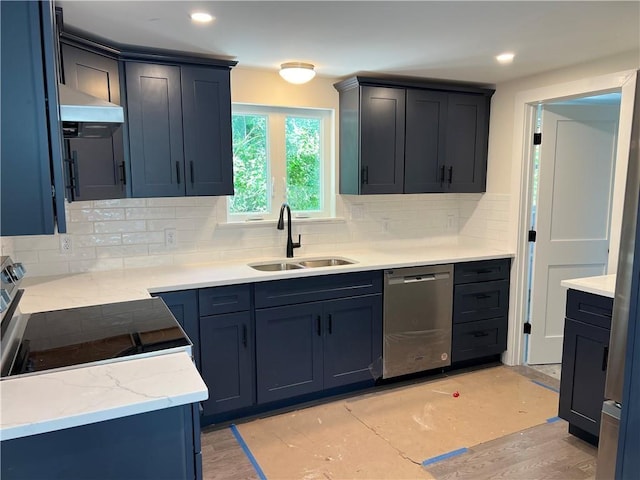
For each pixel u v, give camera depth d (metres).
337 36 2.36
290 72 2.89
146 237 2.95
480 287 3.47
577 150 3.49
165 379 1.23
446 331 3.38
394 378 3.29
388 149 3.34
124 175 2.55
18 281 1.67
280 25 2.18
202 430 2.66
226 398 2.69
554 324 3.64
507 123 3.54
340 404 2.97
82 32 2.26
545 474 2.23
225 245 3.20
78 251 2.76
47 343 1.52
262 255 3.33
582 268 3.64
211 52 2.64
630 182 1.67
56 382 1.21
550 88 3.17
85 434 1.09
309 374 2.92
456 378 3.37
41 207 1.19
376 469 2.28
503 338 3.62
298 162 3.48
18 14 1.13
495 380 3.33
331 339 2.97
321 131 3.52
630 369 1.49
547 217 3.51
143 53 2.53
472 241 3.93
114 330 1.67
